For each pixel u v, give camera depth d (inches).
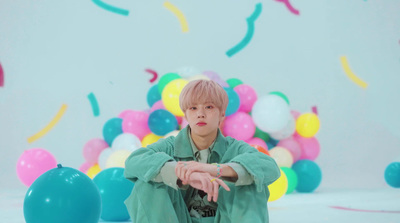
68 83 186.5
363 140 189.9
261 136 151.1
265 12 193.8
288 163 144.3
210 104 60.2
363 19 193.9
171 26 192.9
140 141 144.7
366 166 189.3
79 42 188.5
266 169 56.8
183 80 141.6
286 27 194.2
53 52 187.2
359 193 146.0
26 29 186.7
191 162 55.2
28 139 183.0
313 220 90.7
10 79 184.2
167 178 55.4
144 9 192.4
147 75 190.1
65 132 184.5
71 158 184.1
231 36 193.9
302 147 153.8
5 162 181.3
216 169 54.1
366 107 191.2
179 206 59.2
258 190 55.9
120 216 89.4
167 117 139.0
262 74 192.7
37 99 184.9
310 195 140.5
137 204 59.5
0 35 185.0
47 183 71.7
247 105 146.7
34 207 70.0
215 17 194.4
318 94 191.8
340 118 190.7
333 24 193.9
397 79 191.6
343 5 194.5
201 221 60.6
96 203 74.2
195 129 60.3
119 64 189.6
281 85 192.4
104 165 142.8
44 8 188.4
